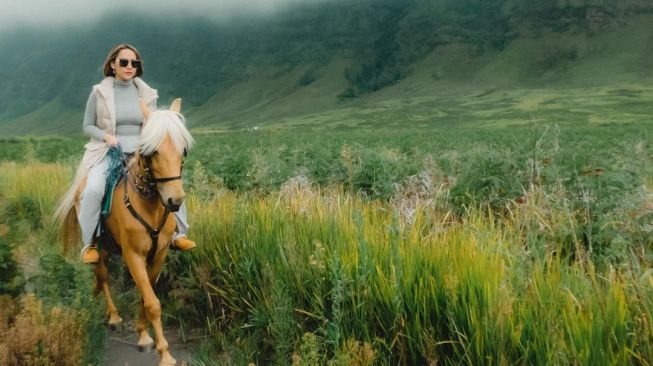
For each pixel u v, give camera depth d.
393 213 5.55
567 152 6.81
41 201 10.23
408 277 4.02
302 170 10.94
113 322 5.35
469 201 6.54
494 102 191.38
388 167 9.09
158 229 4.66
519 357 3.28
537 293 3.50
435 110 188.25
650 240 4.87
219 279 5.50
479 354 3.34
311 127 170.25
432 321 3.81
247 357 4.42
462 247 4.20
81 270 5.21
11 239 5.25
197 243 5.97
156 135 4.21
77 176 5.35
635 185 5.66
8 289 4.91
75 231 5.62
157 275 5.00
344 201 6.62
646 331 3.01
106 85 5.21
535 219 5.37
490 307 3.42
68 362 4.10
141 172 4.50
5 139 73.81
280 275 4.79
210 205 6.78
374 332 4.00
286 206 6.14
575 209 5.60
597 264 4.66
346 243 4.82
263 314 4.71
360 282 4.10
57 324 4.24
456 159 9.33
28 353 3.98
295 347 4.16
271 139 17.95
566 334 3.19
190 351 5.00
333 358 3.74
